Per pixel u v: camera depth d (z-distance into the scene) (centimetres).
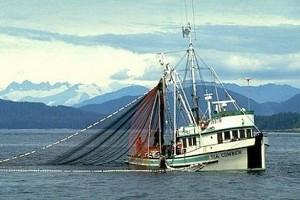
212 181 9319
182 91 10750
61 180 9844
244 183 9181
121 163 12838
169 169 10450
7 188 8956
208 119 10281
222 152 10050
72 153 13650
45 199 7956
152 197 8031
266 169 11569
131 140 11688
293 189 8725
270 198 7969
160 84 10988
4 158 16262
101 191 8575
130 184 9188
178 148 10462
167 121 10944
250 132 10150
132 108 11556
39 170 11512
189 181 9344
